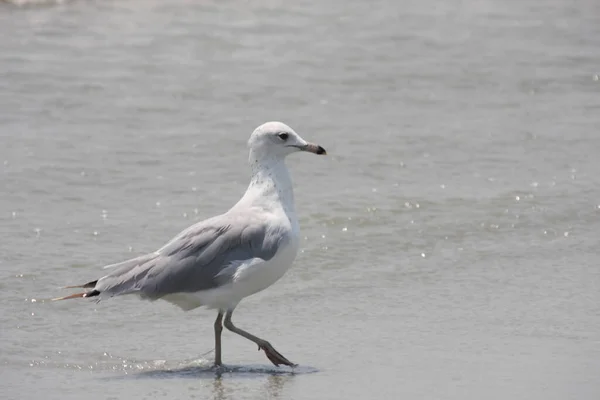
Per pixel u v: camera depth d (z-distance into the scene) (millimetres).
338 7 27203
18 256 13578
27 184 16125
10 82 20641
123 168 16969
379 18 26500
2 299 12383
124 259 13648
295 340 11367
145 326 11922
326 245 14266
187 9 26000
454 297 12594
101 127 18812
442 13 27344
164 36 23969
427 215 15430
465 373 10312
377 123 19578
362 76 22219
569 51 24500
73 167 16875
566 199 16094
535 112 20547
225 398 9836
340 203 15766
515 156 18078
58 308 12273
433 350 10961
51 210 15281
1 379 10242
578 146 18594
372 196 16094
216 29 24688
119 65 22000
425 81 22156
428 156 18016
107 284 10602
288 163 17594
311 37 24562
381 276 13328
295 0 27438
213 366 10734
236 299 10812
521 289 12844
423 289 12891
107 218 15055
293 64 22719
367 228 14922
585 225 15195
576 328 11562
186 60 22578
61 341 11359
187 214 15289
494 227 15070
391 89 21625
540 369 10375
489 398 9672
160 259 10711
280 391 9992
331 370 10500
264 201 11109
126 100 20156
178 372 10578
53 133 18359
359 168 17391
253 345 11383
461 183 16781
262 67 22422
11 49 22438
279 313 12188
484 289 12859
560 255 14086
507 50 24422
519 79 22516
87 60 22141
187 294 10734
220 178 16797
